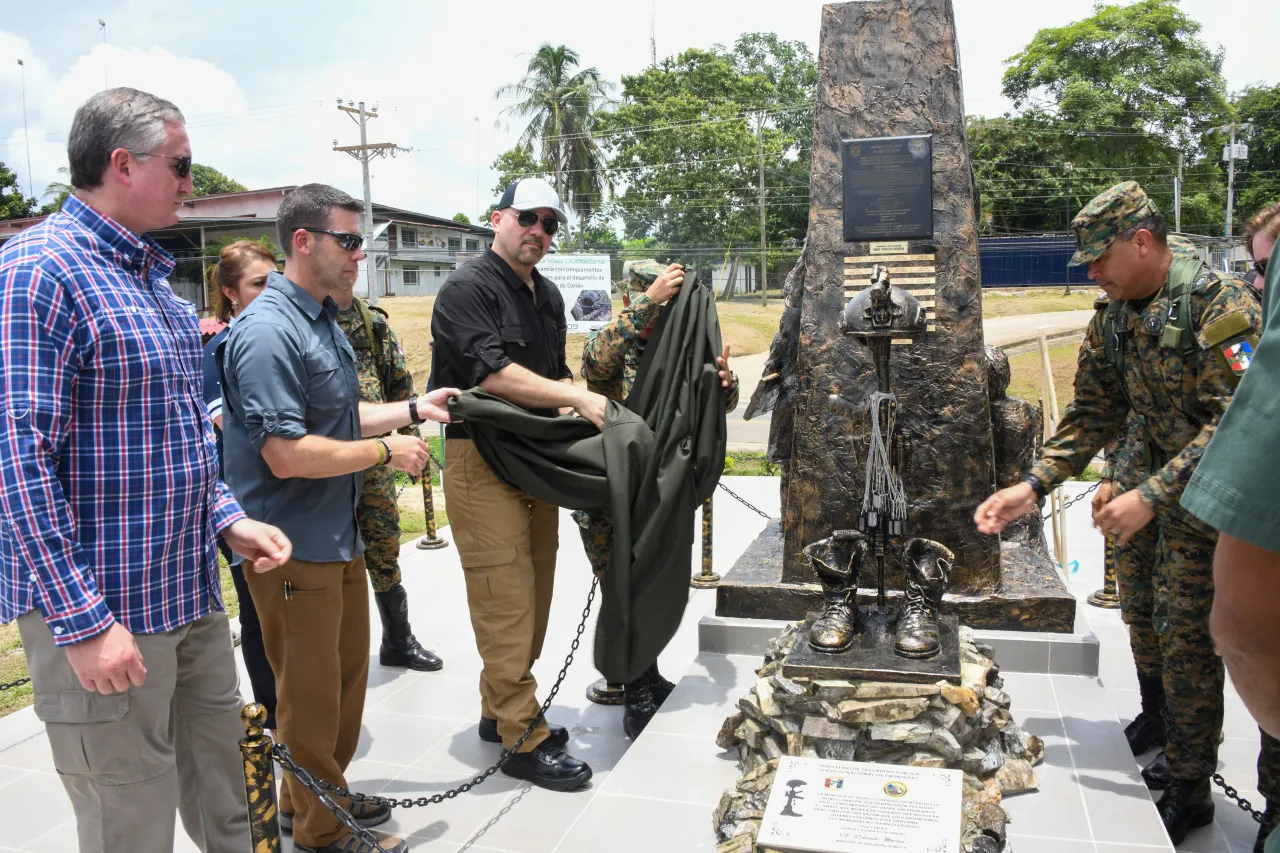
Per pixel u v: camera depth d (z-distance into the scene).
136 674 2.11
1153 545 3.52
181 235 31.70
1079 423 3.26
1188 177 41.41
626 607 3.45
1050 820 2.83
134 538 2.27
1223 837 3.11
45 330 2.10
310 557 2.85
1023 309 32.41
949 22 4.09
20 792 3.60
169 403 2.34
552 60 32.09
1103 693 3.67
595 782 3.52
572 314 15.19
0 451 2.01
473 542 3.51
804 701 2.96
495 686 3.50
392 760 3.78
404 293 37.22
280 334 2.77
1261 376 1.11
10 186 31.22
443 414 3.17
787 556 4.31
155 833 2.34
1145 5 41.06
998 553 4.07
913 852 2.52
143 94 2.31
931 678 2.89
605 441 3.46
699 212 36.19
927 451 4.10
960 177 4.09
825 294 4.22
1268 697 1.15
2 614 2.18
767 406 4.86
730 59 40.56
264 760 2.33
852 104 4.18
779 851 2.60
